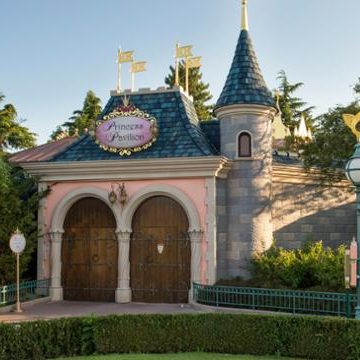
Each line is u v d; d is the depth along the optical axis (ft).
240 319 36.78
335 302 47.39
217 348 36.96
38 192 65.82
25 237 61.93
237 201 62.54
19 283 60.34
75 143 67.21
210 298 55.57
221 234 62.28
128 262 63.67
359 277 38.52
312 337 34.71
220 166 60.44
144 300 63.05
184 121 64.90
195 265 60.75
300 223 70.90
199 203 61.21
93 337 36.73
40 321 35.81
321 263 54.08
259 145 63.05
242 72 64.59
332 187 74.08
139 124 63.41
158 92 68.49
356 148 39.75
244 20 67.62
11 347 34.37
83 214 66.33
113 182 64.23
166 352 36.99
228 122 63.72
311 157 67.51
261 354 36.01
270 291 51.13
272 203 68.13
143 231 63.87
